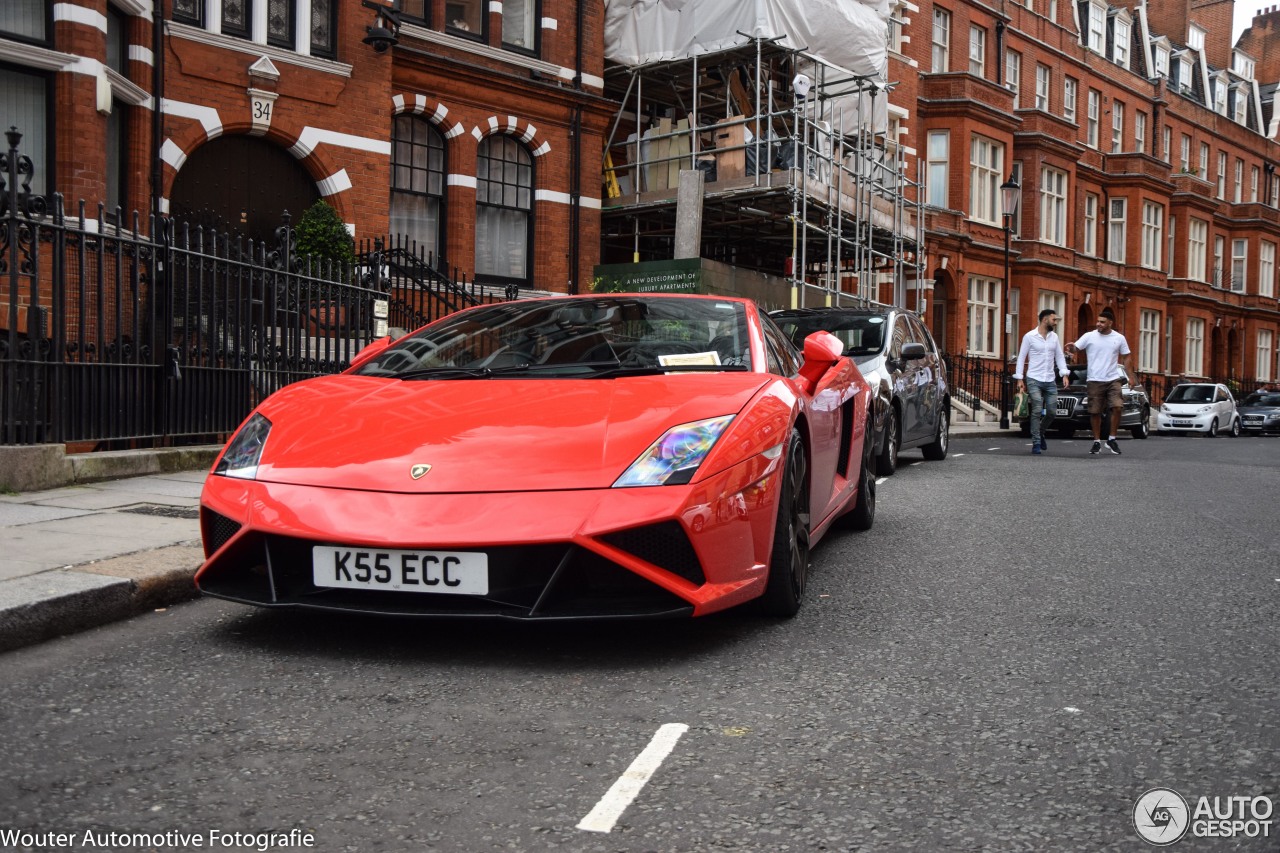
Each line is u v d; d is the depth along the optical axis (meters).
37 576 3.95
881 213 19.73
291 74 13.05
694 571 3.41
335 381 4.32
